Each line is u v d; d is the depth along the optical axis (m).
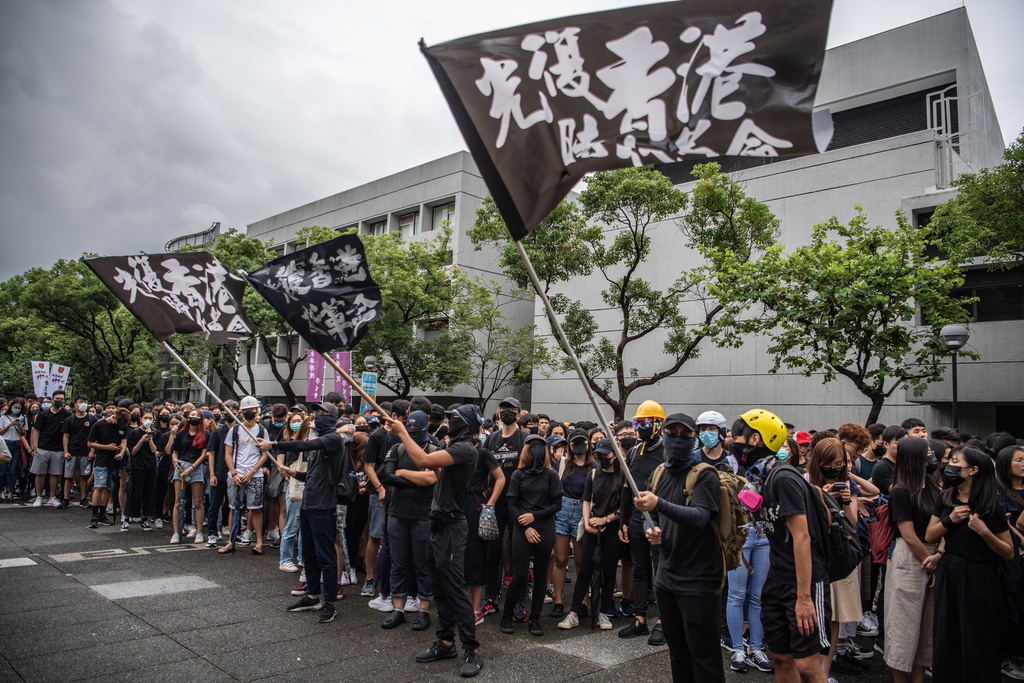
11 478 13.66
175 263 8.33
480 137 3.71
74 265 30.36
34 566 8.19
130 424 11.35
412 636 6.11
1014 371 15.03
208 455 10.00
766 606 4.16
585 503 6.88
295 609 6.69
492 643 6.09
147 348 32.25
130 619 6.24
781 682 4.09
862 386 12.99
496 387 25.41
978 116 21.62
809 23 3.09
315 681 4.95
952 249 13.52
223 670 5.09
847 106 22.66
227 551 9.40
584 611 7.21
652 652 5.91
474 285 23.62
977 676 4.55
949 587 4.70
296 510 8.40
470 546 6.71
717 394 20.23
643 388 21.95
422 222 30.69
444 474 5.55
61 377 19.12
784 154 3.09
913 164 17.45
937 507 4.81
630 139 3.41
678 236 21.55
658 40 3.36
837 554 4.18
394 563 6.37
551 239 17.47
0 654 5.21
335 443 6.61
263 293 5.85
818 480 4.72
